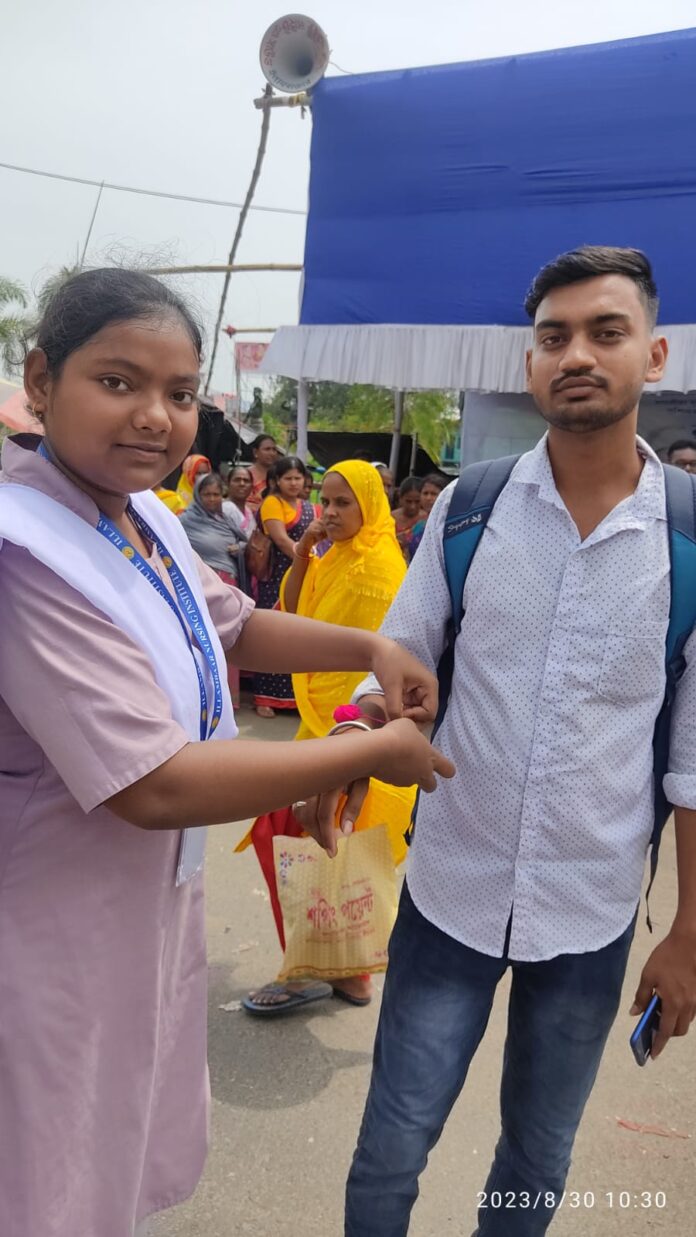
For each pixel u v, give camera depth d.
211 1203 1.94
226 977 2.82
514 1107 1.53
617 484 1.37
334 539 2.75
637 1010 1.44
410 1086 1.50
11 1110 1.08
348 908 2.32
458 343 7.29
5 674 1.02
